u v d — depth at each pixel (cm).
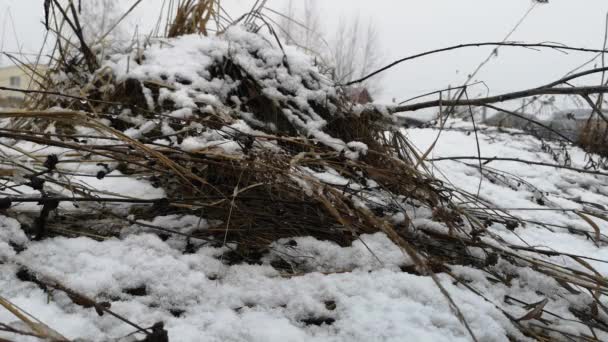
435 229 176
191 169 172
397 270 146
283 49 242
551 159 466
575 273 150
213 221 164
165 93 201
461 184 309
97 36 279
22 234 128
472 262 165
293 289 130
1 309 101
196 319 113
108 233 147
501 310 129
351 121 239
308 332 114
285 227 166
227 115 196
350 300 125
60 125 224
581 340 126
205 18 270
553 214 269
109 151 152
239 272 138
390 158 191
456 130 565
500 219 215
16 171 138
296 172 163
